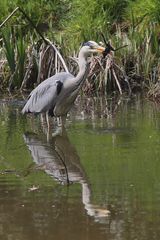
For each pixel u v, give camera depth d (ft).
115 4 68.85
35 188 31.55
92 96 61.62
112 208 28.27
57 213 27.91
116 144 39.91
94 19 68.18
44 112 47.80
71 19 71.00
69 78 46.57
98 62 62.39
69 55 64.18
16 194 30.66
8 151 39.34
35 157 37.70
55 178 33.37
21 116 51.98
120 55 63.67
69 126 46.68
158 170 33.76
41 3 72.33
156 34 63.98
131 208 28.14
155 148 38.50
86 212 27.94
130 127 45.16
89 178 32.94
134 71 63.98
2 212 28.22
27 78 65.16
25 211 28.30
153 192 30.14
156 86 58.95
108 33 65.98
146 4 66.69
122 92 62.39
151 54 63.00
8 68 66.39
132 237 25.16
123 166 34.76
